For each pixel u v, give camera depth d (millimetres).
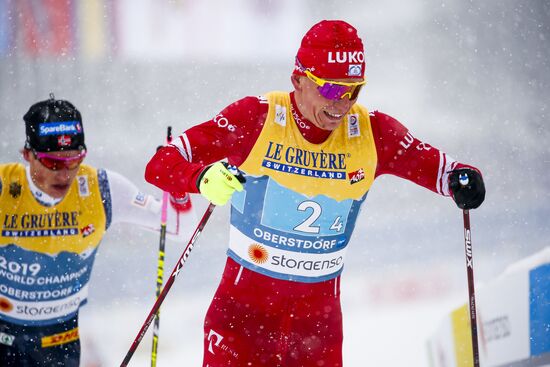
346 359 25453
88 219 14148
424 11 63125
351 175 12000
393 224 43625
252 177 11914
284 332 12430
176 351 26031
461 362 19703
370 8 61625
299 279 12234
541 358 17281
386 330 28391
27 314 14109
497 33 64125
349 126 12141
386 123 12383
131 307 29875
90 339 26734
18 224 13742
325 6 58594
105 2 50688
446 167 12312
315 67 11250
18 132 49531
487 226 43688
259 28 54469
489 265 37750
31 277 13945
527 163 56625
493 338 18562
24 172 13875
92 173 14352
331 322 12648
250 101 11938
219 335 12414
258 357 12383
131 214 14680
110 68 51812
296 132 11852
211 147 11711
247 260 12289
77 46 50719
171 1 51750
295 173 11789
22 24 49219
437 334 21125
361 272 35406
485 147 58781
